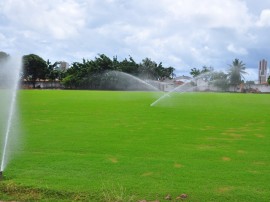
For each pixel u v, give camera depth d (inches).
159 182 286.5
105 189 266.4
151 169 327.3
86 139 482.0
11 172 312.0
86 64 3553.2
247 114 874.1
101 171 318.7
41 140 470.6
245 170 327.6
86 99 1422.2
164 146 439.2
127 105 1112.8
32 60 3491.6
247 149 426.3
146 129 584.7
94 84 3476.9
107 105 1106.1
